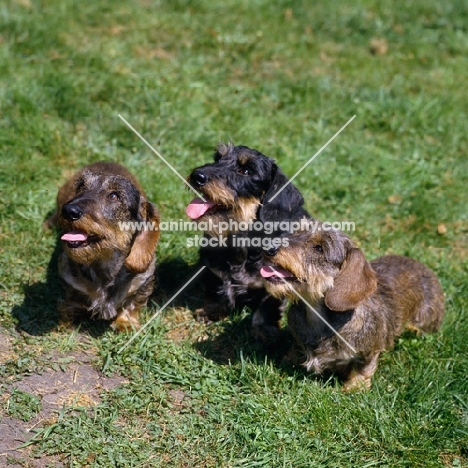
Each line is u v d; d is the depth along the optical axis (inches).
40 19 125.5
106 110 113.3
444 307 97.6
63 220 87.4
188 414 86.0
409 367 92.4
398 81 128.2
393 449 85.1
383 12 147.5
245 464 83.0
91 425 83.9
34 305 93.1
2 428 82.7
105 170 98.8
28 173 105.1
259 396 87.8
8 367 86.8
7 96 111.8
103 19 129.3
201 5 137.4
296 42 132.6
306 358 90.2
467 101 126.8
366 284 86.9
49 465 81.0
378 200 110.4
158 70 121.3
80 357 89.3
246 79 124.0
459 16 149.6
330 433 85.7
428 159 116.6
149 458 82.5
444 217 109.2
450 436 86.6
